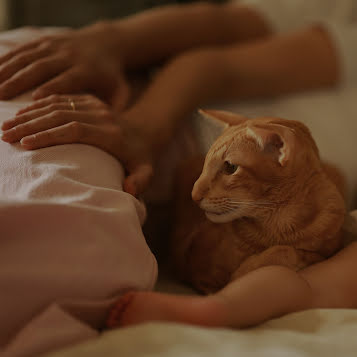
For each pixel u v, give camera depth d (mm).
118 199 599
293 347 467
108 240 542
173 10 1309
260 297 544
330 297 601
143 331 469
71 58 875
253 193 617
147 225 888
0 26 1954
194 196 630
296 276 585
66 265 504
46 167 602
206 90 1131
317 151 673
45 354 453
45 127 666
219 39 1360
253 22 1446
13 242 499
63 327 471
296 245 642
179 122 1013
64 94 830
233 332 480
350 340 490
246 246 662
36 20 1958
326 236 636
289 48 1338
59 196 570
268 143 591
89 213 536
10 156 624
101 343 454
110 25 1132
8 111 731
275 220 636
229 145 622
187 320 512
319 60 1368
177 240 786
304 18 1619
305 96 1380
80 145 672
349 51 1407
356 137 1234
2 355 440
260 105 1303
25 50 879
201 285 704
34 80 815
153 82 1089
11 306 476
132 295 531
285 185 621
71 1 1965
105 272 522
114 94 961
